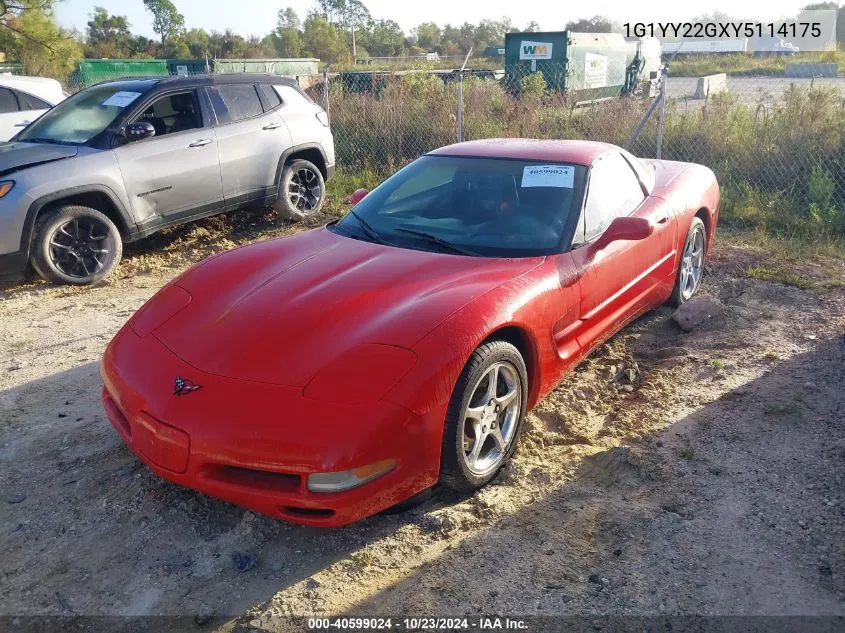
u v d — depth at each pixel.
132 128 6.77
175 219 7.38
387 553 3.00
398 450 2.87
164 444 2.90
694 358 4.81
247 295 3.49
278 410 2.80
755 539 3.03
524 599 2.73
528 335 3.52
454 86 13.18
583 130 11.25
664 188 5.38
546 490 3.42
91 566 2.94
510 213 4.14
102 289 6.60
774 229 8.18
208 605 2.73
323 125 8.88
